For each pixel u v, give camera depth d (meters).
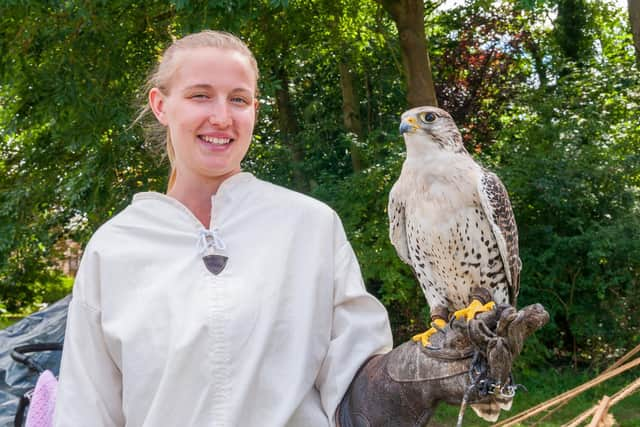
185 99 1.56
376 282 8.41
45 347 2.72
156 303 1.47
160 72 1.63
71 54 7.00
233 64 1.57
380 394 1.49
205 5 5.87
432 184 2.53
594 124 7.82
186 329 1.43
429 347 1.46
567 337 8.33
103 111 6.93
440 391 1.43
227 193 1.58
